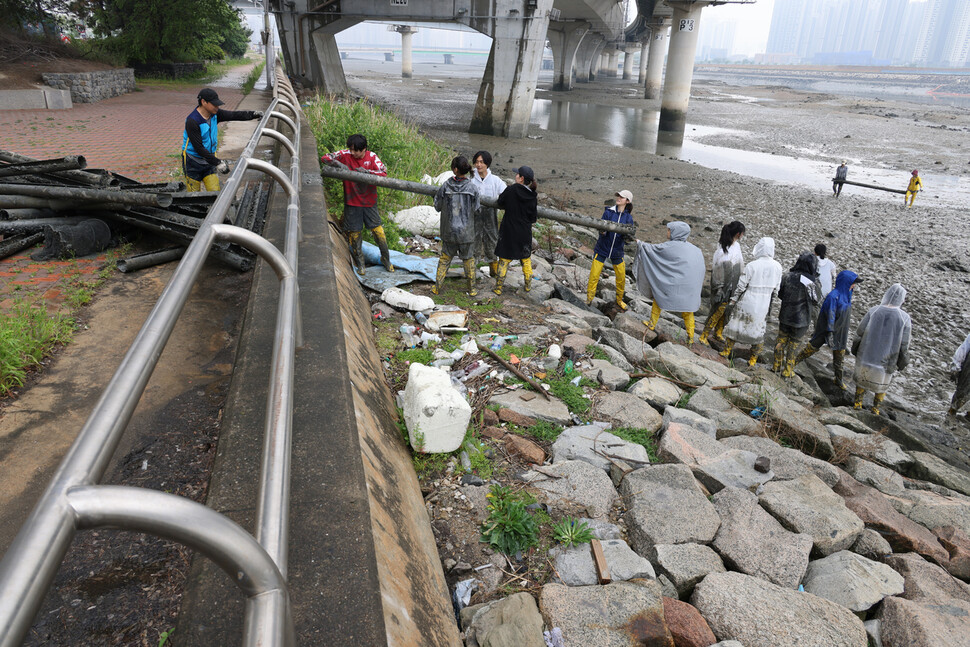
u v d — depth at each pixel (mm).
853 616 2861
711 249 13648
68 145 11055
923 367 9047
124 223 5559
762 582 3020
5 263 4941
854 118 47531
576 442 4082
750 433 4926
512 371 4863
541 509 3412
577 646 2543
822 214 17391
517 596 2729
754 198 19031
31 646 1926
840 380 7969
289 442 1540
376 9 28219
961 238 15281
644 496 3607
